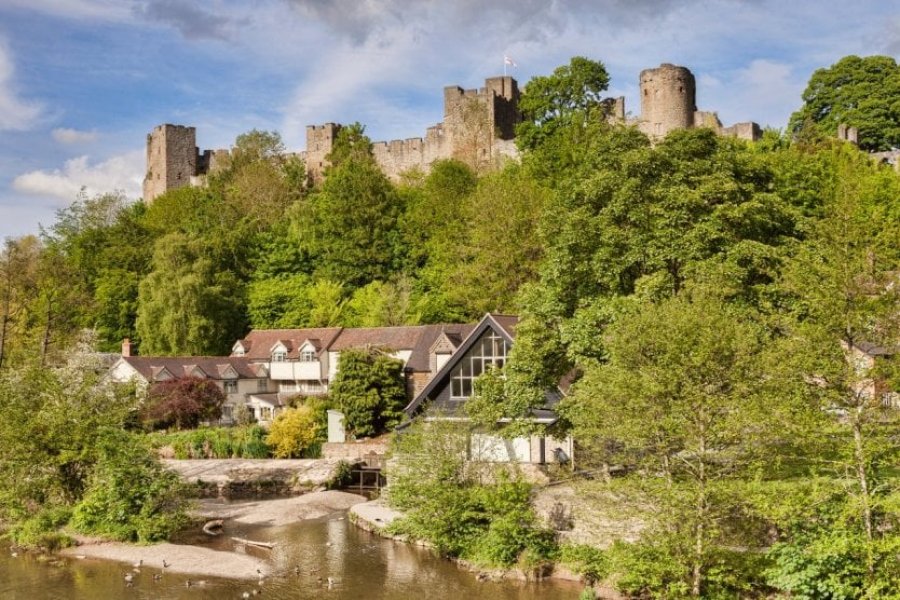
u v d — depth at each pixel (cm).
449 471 3644
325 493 5019
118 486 3938
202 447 6109
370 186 9119
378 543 3841
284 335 8094
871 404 2381
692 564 2639
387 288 8006
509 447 4438
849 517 2427
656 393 2614
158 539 3900
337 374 6222
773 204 3562
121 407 4369
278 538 4003
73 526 3978
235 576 3338
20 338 7756
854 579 2367
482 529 3500
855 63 10162
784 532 2589
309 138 12862
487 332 4725
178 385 6788
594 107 9781
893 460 2383
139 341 8900
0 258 7162
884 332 2394
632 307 3117
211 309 8519
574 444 4025
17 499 4103
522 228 6950
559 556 3200
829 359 2389
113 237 9881
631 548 2739
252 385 7788
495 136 10988
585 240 3622
